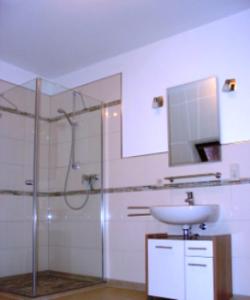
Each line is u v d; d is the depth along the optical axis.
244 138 2.93
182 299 2.70
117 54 3.83
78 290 3.29
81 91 4.14
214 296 2.55
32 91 3.89
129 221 3.52
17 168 3.80
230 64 3.08
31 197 3.77
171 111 3.38
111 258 3.59
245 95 2.96
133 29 3.33
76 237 3.85
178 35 3.43
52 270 3.90
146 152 3.50
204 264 2.62
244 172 2.89
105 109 3.87
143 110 3.59
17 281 3.61
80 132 3.98
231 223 2.91
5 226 3.70
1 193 3.70
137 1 2.89
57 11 3.00
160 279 2.83
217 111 3.09
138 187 3.51
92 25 3.24
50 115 4.00
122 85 3.78
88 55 3.84
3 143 3.76
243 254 2.81
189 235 2.94
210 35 3.23
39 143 3.91
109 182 3.73
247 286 2.76
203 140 3.15
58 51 3.73
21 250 3.69
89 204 3.82
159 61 3.54
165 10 3.02
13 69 4.07
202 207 2.74
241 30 3.06
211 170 3.07
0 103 3.79
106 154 3.79
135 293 3.18
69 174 3.99
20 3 2.88
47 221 4.01
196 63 3.29
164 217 2.86
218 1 2.91
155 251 2.89
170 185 3.29
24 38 3.45
